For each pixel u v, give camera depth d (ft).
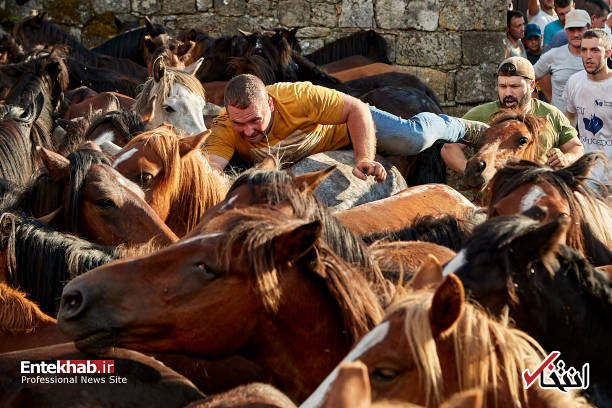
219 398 6.84
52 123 20.33
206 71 27.35
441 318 6.30
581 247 10.53
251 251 7.75
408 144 16.26
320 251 8.17
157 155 13.55
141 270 7.95
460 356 6.38
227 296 7.86
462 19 30.30
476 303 7.38
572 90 20.95
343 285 8.11
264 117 14.67
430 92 25.68
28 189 11.96
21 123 15.37
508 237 7.69
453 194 14.60
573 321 8.11
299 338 8.15
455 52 30.40
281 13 30.81
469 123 17.17
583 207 10.87
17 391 7.54
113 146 14.99
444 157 17.61
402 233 12.00
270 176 8.65
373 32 30.04
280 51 25.53
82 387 7.57
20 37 28.58
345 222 12.82
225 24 30.94
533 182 10.55
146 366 7.98
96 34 31.35
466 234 12.09
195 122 18.98
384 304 8.62
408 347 6.31
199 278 7.86
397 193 15.31
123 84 25.38
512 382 6.43
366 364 6.36
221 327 7.92
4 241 9.82
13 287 9.82
